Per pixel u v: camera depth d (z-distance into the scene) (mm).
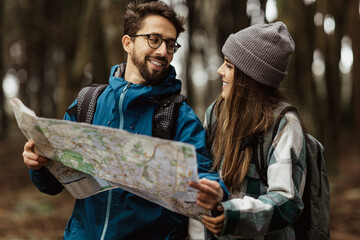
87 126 1380
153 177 1418
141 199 1696
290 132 1569
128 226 1691
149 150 1347
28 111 1494
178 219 1765
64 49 7660
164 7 1763
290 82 4895
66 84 6902
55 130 1479
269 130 1604
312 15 5676
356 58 7574
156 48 1744
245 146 1624
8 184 8383
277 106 1656
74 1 7727
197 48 7660
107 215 1701
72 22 7617
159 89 1729
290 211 1475
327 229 1715
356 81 8250
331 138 6727
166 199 1528
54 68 13891
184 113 1722
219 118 1775
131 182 1489
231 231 1430
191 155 1278
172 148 1299
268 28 1688
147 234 1721
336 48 7117
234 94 1693
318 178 1675
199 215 1508
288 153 1532
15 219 5773
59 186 1904
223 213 1415
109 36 5406
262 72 1653
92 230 1722
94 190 1684
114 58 5414
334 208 5879
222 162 1704
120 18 5406
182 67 8023
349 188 6820
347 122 13711
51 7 10750
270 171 1536
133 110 1745
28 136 1622
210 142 1812
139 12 1782
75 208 1835
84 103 1837
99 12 5742
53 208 6438
